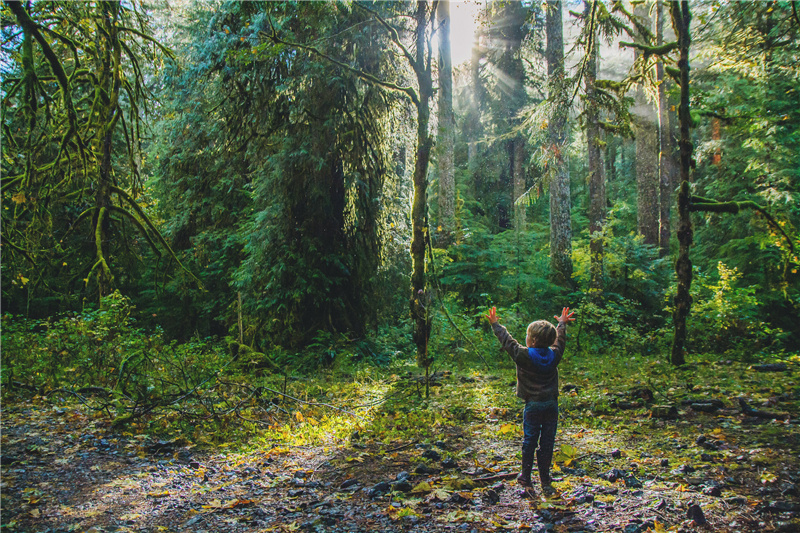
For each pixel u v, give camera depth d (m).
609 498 3.57
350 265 12.48
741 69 12.81
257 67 11.16
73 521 3.40
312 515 3.51
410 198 14.02
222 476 4.45
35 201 9.79
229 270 15.04
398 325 14.48
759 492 3.57
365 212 12.43
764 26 11.84
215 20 11.88
